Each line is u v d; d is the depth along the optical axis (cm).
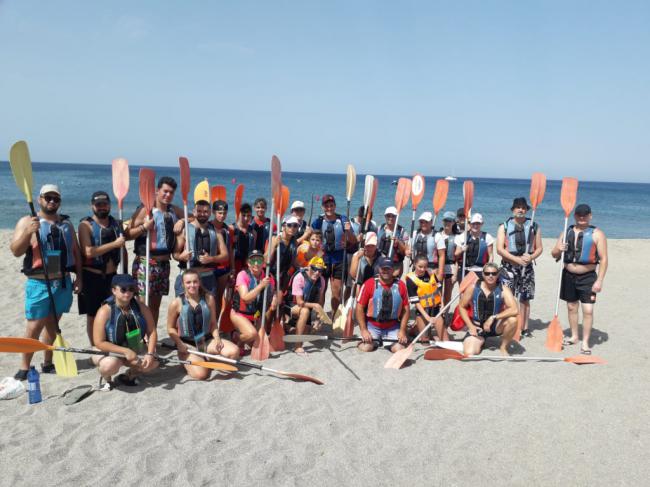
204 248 591
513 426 438
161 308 823
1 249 1362
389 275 599
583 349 632
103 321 483
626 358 612
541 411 466
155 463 370
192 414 445
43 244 495
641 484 360
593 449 404
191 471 361
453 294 973
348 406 469
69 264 516
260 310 623
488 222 3212
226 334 668
